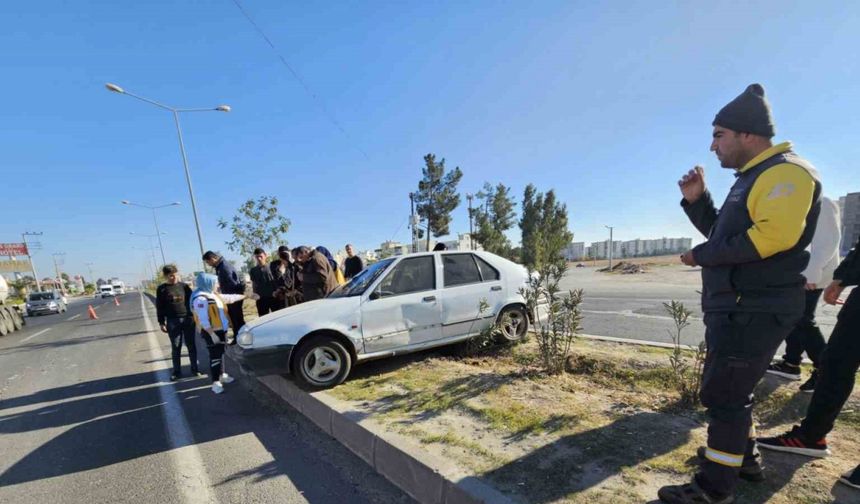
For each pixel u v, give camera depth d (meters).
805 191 1.67
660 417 3.01
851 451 2.41
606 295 11.83
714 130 2.04
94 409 4.84
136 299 39.00
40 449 3.76
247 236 14.59
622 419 3.01
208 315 5.05
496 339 5.41
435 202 41.47
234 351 4.53
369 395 3.89
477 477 2.33
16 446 3.88
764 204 1.71
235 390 5.18
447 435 2.90
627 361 4.25
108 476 3.15
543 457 2.53
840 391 2.20
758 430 2.78
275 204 14.80
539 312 5.67
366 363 5.15
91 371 7.01
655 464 2.39
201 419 4.23
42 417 4.68
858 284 2.15
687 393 3.22
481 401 3.51
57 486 3.06
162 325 6.02
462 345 5.48
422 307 4.88
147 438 3.84
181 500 2.75
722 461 1.90
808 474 2.19
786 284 1.79
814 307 3.17
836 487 2.06
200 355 7.73
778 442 2.42
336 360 4.37
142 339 10.25
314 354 4.31
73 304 42.72
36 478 3.20
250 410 4.41
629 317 7.81
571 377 4.07
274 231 14.78
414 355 5.34
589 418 3.05
